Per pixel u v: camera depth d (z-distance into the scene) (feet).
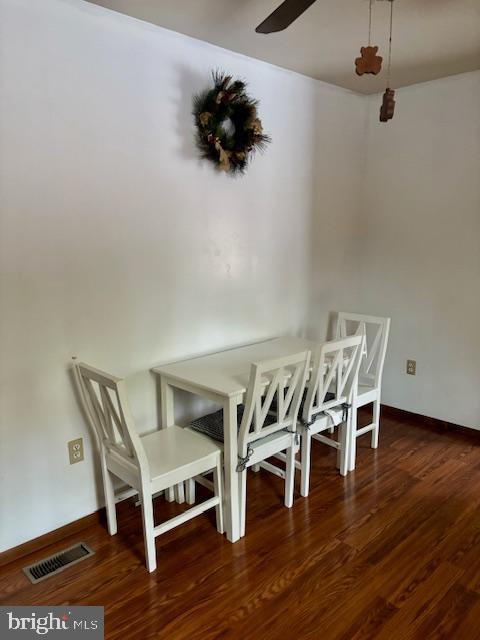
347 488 8.27
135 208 7.34
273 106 9.20
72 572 6.28
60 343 6.72
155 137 7.46
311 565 6.34
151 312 7.79
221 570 6.27
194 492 7.84
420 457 9.41
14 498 6.48
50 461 6.79
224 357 8.46
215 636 5.26
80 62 6.47
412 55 8.45
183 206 8.01
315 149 10.24
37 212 6.27
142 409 7.89
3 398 6.24
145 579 6.12
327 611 5.58
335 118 10.53
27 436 6.52
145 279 7.63
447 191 10.07
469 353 10.16
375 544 6.76
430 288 10.62
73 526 7.13
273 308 10.00
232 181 8.72
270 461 9.45
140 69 7.14
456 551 6.60
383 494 8.07
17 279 6.18
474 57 8.58
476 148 9.53
